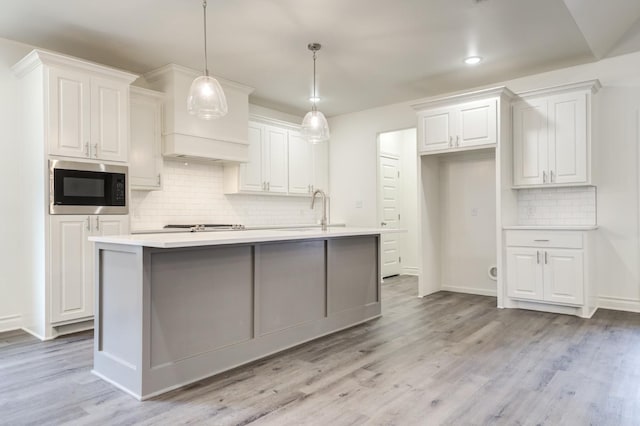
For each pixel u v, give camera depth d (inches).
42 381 99.3
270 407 85.6
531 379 98.5
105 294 101.4
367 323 150.8
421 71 180.9
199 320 101.5
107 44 150.8
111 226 146.7
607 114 167.5
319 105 234.5
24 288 145.2
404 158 275.6
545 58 166.7
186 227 183.0
